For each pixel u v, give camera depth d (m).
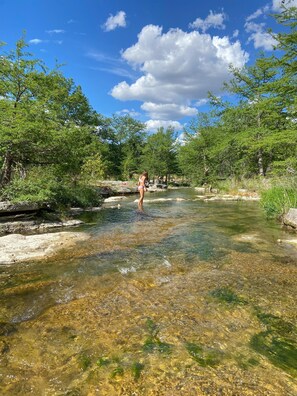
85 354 3.12
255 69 28.02
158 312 4.02
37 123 11.73
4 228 9.73
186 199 22.05
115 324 3.71
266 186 23.06
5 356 3.09
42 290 4.82
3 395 2.56
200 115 40.94
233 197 22.89
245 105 30.53
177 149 53.16
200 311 4.04
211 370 2.86
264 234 9.09
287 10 14.27
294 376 2.80
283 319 3.84
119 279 5.29
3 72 12.45
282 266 5.98
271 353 3.13
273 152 26.48
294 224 9.55
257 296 4.53
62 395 2.56
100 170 25.25
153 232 9.47
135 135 60.66
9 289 4.86
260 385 2.67
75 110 35.53
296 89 17.58
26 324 3.74
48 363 2.98
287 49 15.95
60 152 13.74
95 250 7.27
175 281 5.17
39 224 10.64
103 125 50.94
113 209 15.86
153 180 52.00
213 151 33.59
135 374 2.81
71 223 11.10
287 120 20.53
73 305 4.26
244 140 27.44
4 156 12.68
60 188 14.13
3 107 12.02
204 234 9.11
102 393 2.58
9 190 11.23
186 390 2.60
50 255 6.86
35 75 12.82
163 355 3.08
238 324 3.71
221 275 5.46
